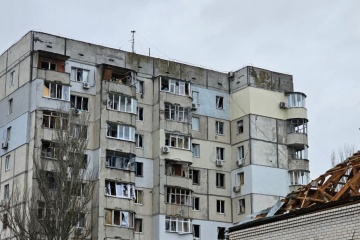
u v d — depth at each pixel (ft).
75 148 144.15
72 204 137.18
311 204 68.23
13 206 145.48
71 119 150.61
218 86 200.44
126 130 172.24
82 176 142.72
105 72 174.60
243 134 193.26
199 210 185.16
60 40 173.78
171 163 179.52
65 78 166.91
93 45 178.70
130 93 175.63
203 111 194.70
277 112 197.88
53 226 133.59
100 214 160.97
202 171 189.26
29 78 166.09
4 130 173.37
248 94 194.70
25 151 160.76
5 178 167.32
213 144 193.77
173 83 186.39
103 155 166.20
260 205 184.85
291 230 60.70
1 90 179.22
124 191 167.22
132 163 170.71
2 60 182.29
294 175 193.16
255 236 64.69
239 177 191.42
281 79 202.69
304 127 197.57
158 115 181.27
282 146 195.00
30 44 169.48
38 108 161.27
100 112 169.58
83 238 142.72
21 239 134.31
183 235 175.01
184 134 183.21
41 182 139.44
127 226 164.96
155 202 175.01
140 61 186.39
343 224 55.83
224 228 187.52
